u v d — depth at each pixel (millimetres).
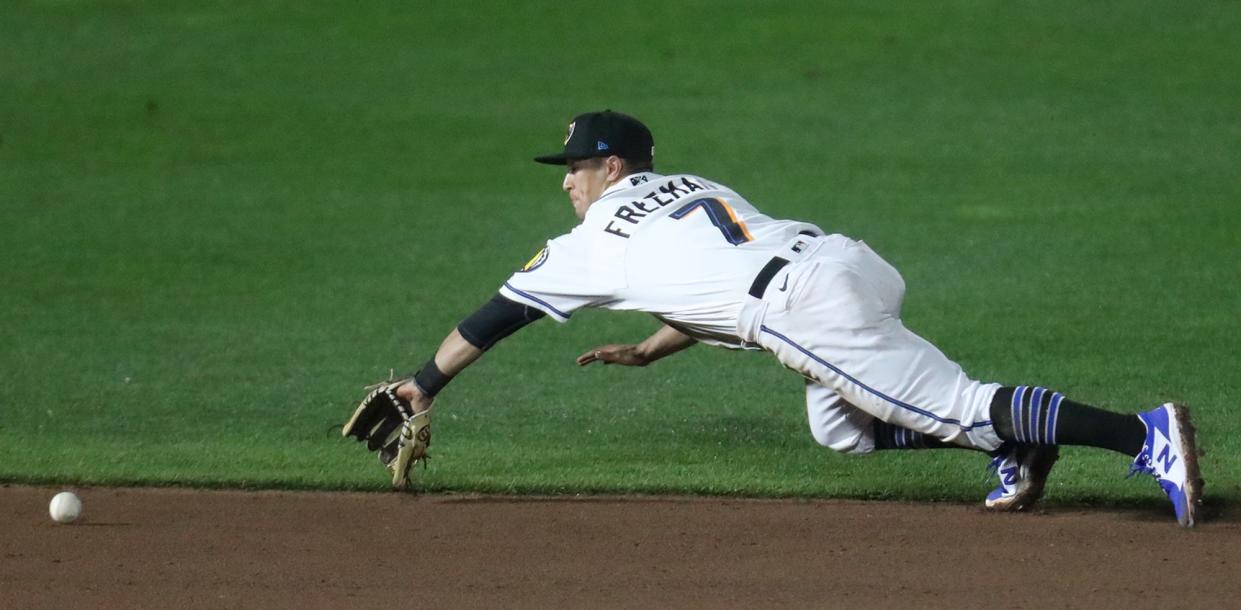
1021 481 18906
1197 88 55469
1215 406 24594
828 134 51281
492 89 58375
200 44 65562
